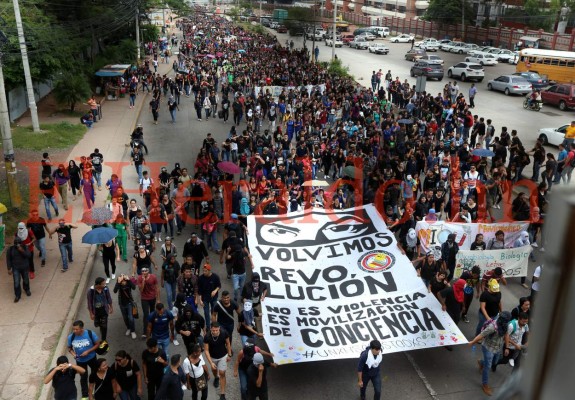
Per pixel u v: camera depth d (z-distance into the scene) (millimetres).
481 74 43469
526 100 34188
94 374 8406
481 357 10922
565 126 25266
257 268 11930
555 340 1323
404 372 10445
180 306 10688
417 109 29188
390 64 53375
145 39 64688
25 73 27406
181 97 41469
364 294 11219
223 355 9367
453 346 11273
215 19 118438
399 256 12203
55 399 8484
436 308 10852
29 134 27500
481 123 24281
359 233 12953
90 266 14648
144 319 11367
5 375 10203
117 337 11539
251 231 13039
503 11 70062
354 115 28781
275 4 114000
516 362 9992
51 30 33125
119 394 8453
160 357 8922
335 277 11688
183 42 71688
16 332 11562
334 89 34375
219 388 9930
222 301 10008
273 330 10227
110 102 38469
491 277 11820
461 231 13953
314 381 10203
